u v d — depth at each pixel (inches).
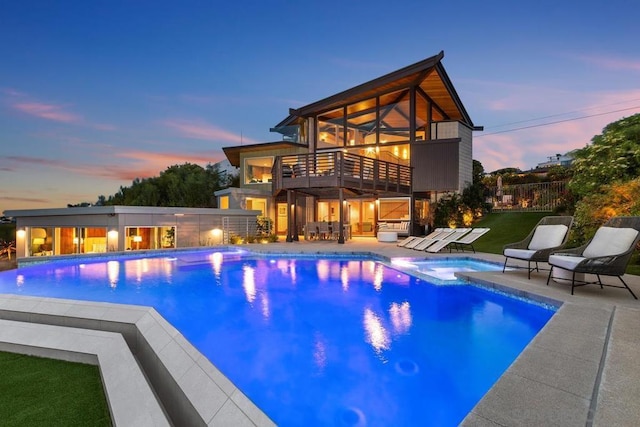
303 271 365.1
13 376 123.4
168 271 367.9
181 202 1091.3
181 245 575.2
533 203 635.5
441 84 710.5
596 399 88.7
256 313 216.1
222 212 619.5
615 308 171.5
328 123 754.8
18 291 280.1
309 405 117.7
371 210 779.4
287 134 963.3
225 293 266.8
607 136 407.5
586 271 204.5
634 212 308.0
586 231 346.3
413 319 202.7
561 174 700.0
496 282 250.7
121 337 139.4
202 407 91.0
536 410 85.3
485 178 812.6
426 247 460.8
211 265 408.8
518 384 97.9
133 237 533.6
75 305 167.2
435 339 171.6
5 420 96.7
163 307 230.7
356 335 177.5
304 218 779.4
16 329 150.0
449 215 666.2
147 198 1087.0
